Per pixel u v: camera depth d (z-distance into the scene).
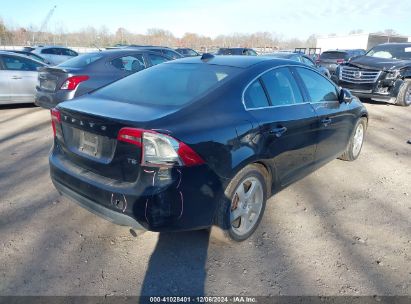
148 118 2.49
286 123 3.29
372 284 2.58
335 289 2.53
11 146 5.57
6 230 3.19
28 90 8.56
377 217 3.57
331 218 3.53
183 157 2.42
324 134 4.01
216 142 2.62
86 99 3.10
